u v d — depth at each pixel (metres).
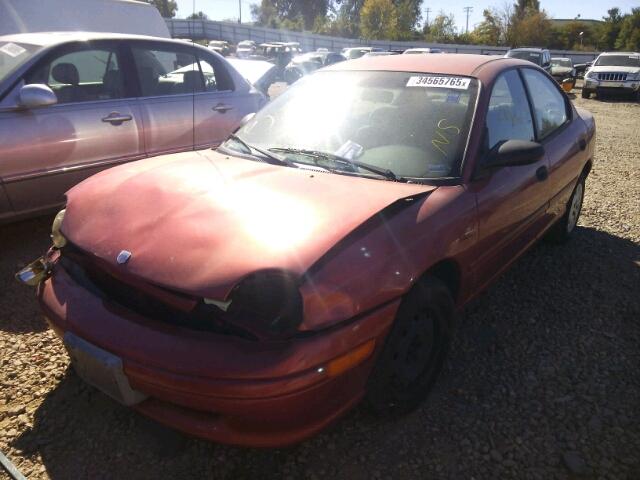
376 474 2.20
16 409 2.48
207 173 2.63
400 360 2.34
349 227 2.12
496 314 3.46
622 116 15.20
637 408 2.61
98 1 8.12
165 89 4.99
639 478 2.20
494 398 2.66
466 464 2.26
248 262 1.93
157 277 1.97
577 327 3.33
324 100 3.19
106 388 2.10
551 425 2.48
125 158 4.64
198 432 1.97
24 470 2.17
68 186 4.31
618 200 6.09
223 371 1.85
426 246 2.31
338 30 73.00
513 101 3.32
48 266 2.47
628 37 62.22
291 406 1.90
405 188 2.49
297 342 1.89
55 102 4.04
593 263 4.30
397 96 3.06
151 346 1.94
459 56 3.45
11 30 7.12
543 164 3.45
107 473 2.17
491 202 2.77
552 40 64.38
